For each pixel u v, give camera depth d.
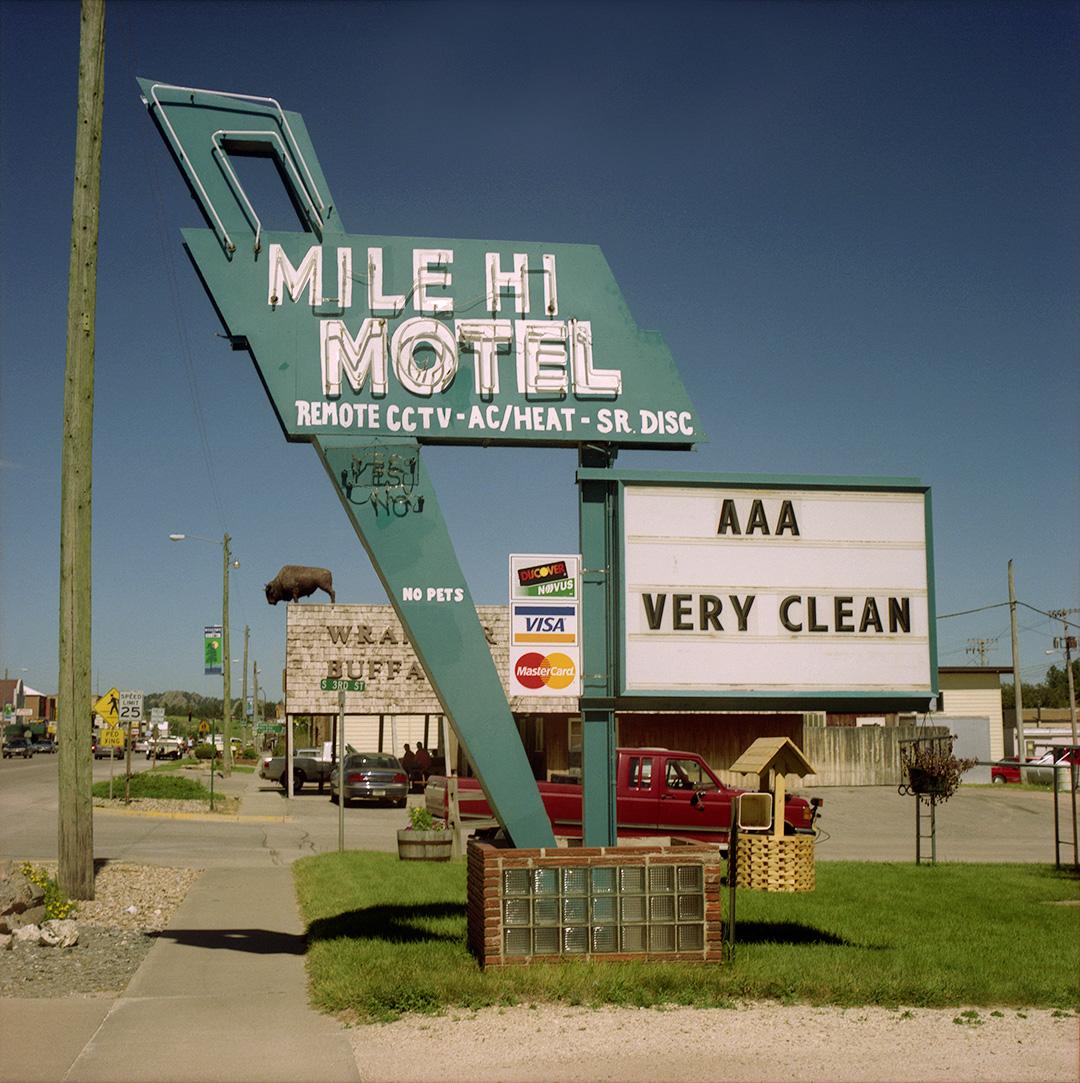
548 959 9.34
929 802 19.53
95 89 14.20
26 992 8.87
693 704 10.33
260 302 10.05
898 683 10.53
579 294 10.48
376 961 9.49
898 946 10.79
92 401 14.28
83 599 13.95
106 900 13.76
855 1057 7.25
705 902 9.59
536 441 10.26
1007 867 18.16
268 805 32.06
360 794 31.45
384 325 10.16
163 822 25.95
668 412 10.41
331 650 34.75
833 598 10.54
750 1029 7.88
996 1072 6.96
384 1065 7.03
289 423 9.90
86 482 14.14
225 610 49.47
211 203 10.13
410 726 50.66
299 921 12.51
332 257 10.21
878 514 10.69
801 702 10.43
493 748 9.77
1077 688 105.62
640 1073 6.90
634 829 18.20
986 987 8.84
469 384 10.20
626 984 8.71
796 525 10.58
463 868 16.59
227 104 10.29
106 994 8.89
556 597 10.14
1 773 49.38
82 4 14.17
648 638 10.24
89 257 14.16
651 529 10.38
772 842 14.83
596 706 10.08
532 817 9.74
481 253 10.42
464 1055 7.25
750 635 10.40
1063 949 10.76
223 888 15.07
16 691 137.75
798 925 12.01
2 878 10.80
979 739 51.28
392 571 9.84
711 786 18.39
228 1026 7.94
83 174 14.13
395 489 9.94
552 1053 7.29
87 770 13.79
